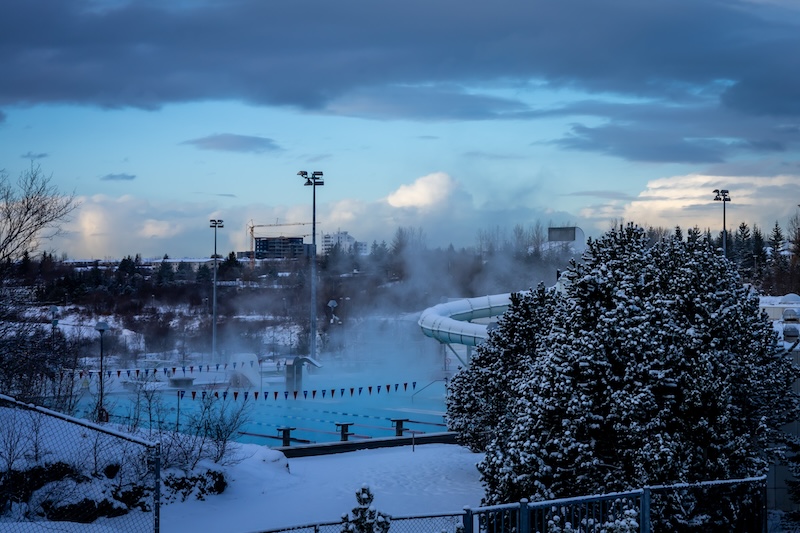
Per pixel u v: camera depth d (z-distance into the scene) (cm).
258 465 2823
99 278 14650
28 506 1955
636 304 2148
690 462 2006
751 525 1945
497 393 2908
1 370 2544
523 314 2892
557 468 2070
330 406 5875
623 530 1534
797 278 11150
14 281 2777
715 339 2133
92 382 5888
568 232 12912
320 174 7031
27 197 2808
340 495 2620
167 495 2317
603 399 2125
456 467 3148
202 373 7412
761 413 2267
